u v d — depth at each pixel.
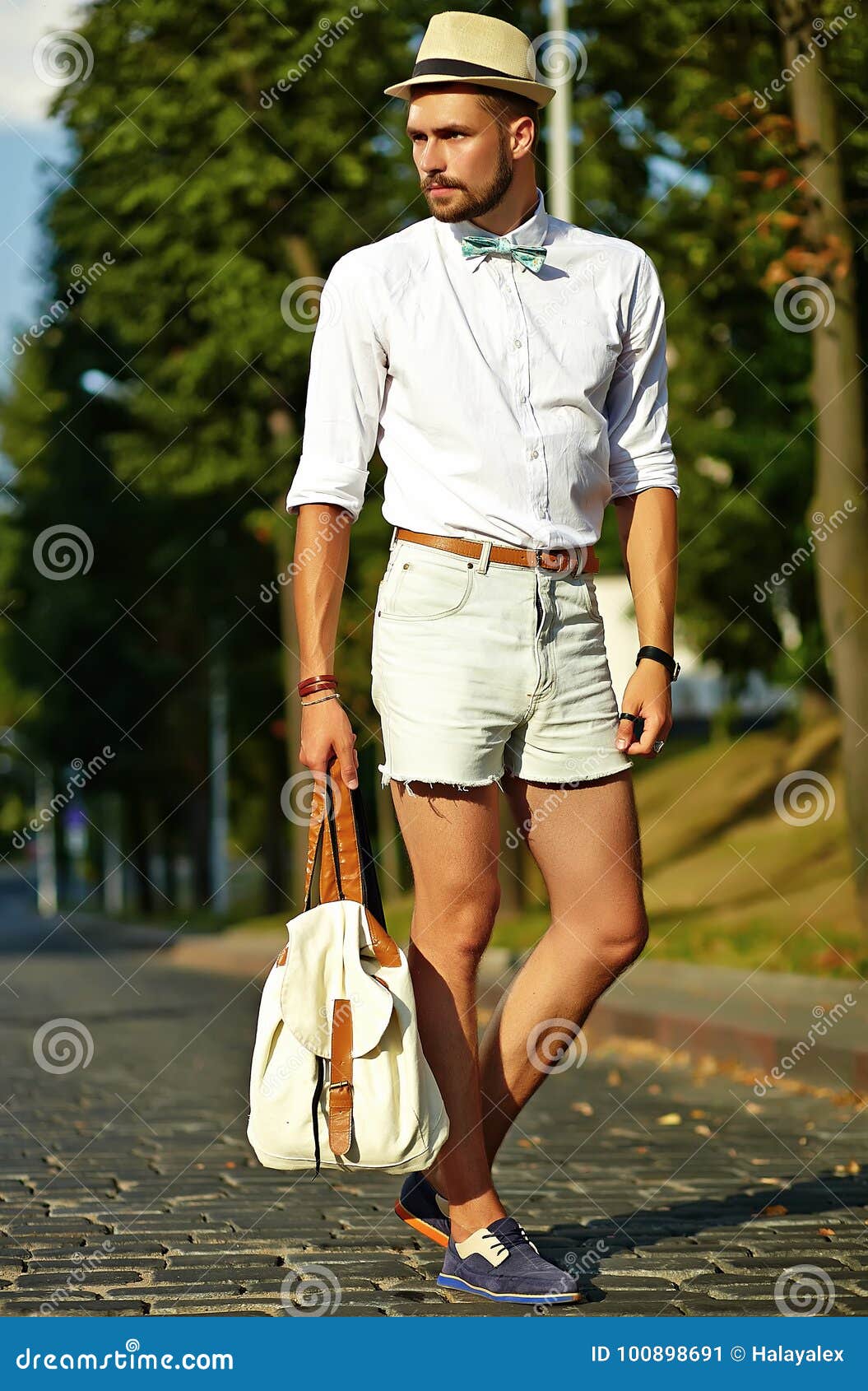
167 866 101.75
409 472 7.33
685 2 22.97
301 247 39.44
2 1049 20.78
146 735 82.81
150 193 37.12
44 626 76.00
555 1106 15.37
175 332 42.91
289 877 77.00
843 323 23.36
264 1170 11.66
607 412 7.81
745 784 52.59
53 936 77.38
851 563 23.80
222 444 45.56
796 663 45.22
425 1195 8.04
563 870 7.47
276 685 71.31
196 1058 19.55
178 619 75.19
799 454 41.00
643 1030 20.59
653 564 7.71
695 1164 11.94
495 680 7.20
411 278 7.32
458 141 7.20
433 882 7.30
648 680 7.54
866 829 24.36
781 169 22.25
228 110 35.53
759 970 24.47
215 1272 8.25
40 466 75.12
